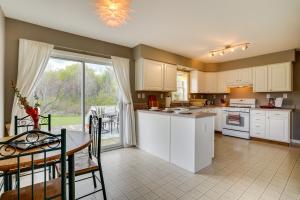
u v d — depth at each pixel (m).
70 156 1.29
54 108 2.94
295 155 3.16
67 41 2.89
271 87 4.21
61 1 2.00
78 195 1.88
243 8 2.14
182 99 5.20
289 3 2.02
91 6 2.11
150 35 3.08
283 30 2.83
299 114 4.05
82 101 3.22
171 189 2.01
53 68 2.94
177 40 3.34
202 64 5.28
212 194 1.90
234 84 4.98
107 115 3.64
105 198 1.72
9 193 1.18
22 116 2.35
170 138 2.83
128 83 3.64
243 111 4.48
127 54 3.72
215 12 2.25
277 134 3.91
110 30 2.85
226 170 2.52
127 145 3.71
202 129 2.56
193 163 2.43
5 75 2.36
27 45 2.46
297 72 4.09
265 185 2.08
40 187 1.26
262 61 4.38
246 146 3.76
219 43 3.50
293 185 2.08
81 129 3.21
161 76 3.96
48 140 1.34
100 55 3.37
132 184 2.13
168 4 2.06
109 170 2.53
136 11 2.23
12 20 2.42
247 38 3.20
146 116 3.41
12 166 1.00
